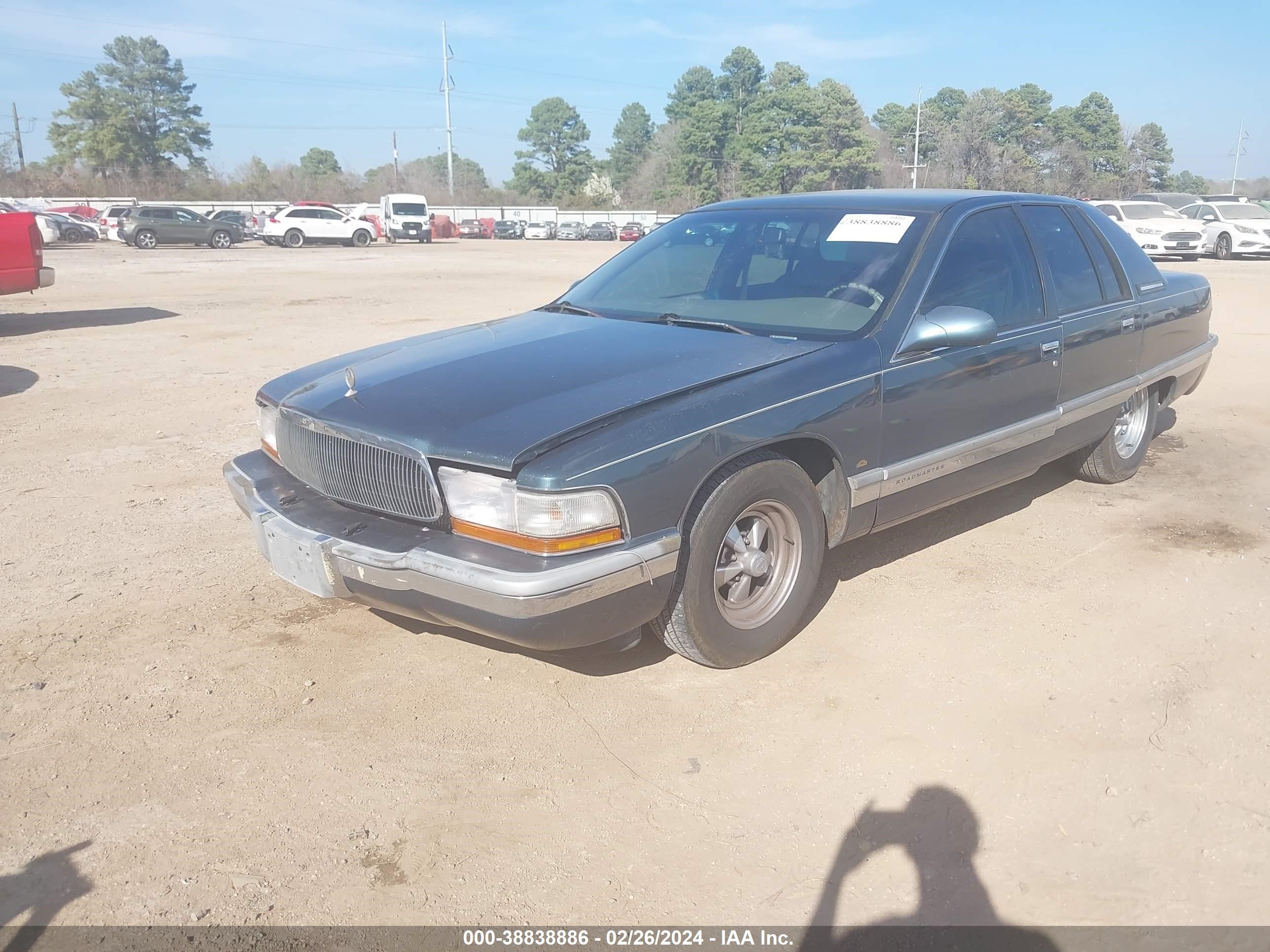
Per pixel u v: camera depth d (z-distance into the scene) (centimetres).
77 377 929
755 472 334
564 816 281
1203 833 272
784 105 8625
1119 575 439
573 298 462
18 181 7325
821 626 393
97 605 418
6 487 582
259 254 3281
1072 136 9619
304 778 299
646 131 12975
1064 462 569
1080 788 291
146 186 7875
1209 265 2333
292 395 370
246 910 246
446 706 338
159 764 306
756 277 420
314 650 379
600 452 293
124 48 9506
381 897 251
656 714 332
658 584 308
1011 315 435
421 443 305
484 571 288
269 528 340
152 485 586
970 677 353
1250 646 373
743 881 256
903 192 462
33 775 300
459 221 6675
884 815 281
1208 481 576
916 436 390
